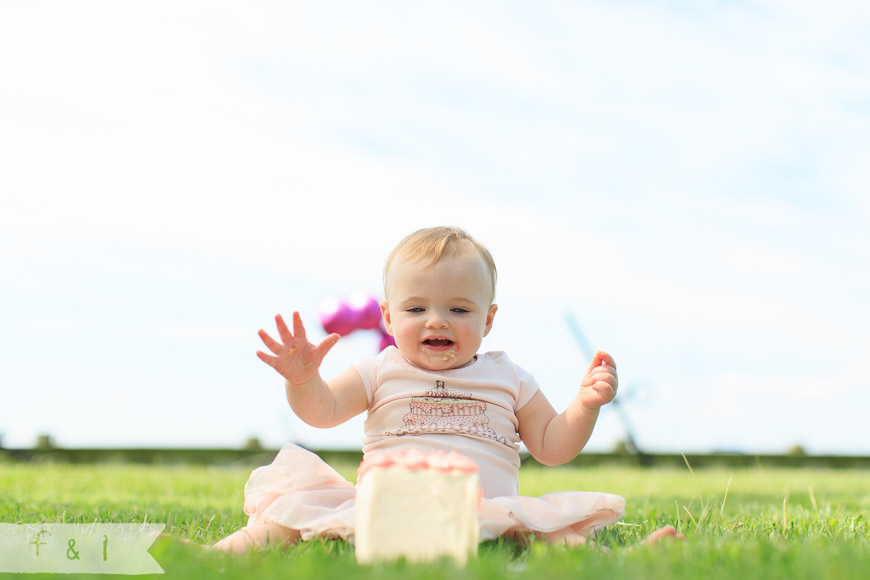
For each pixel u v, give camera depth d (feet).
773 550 7.57
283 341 9.16
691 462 43.60
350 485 9.55
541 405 10.53
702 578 6.23
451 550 7.12
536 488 23.03
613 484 24.84
